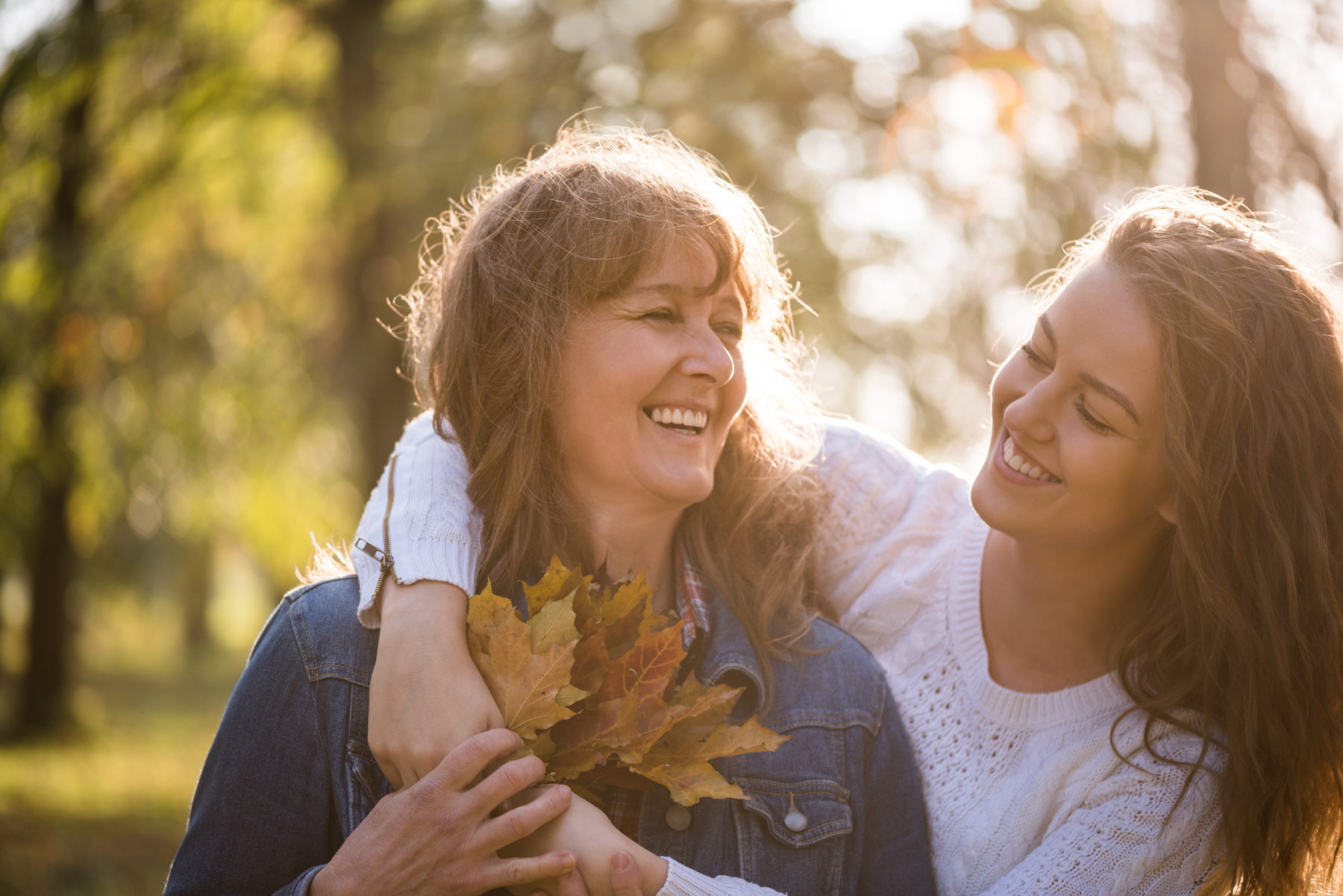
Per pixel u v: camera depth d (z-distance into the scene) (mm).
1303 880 1849
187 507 9164
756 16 6957
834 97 6852
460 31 7520
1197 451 1696
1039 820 1859
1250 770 1770
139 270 8062
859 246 6941
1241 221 1843
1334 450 1740
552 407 1684
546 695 1486
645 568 1775
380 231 7652
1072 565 1861
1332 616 1739
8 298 7559
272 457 9273
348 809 1610
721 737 1554
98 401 8125
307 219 8500
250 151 8484
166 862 6707
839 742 1803
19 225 7609
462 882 1416
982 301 6703
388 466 1851
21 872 6207
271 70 8383
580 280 1630
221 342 8609
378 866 1433
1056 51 6223
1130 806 1806
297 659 1649
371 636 1658
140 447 8336
